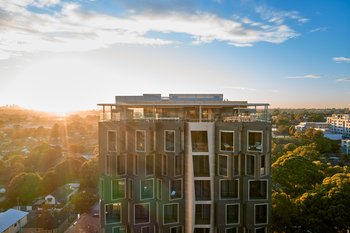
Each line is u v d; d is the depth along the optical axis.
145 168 33.00
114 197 33.88
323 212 42.69
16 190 71.50
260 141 31.89
